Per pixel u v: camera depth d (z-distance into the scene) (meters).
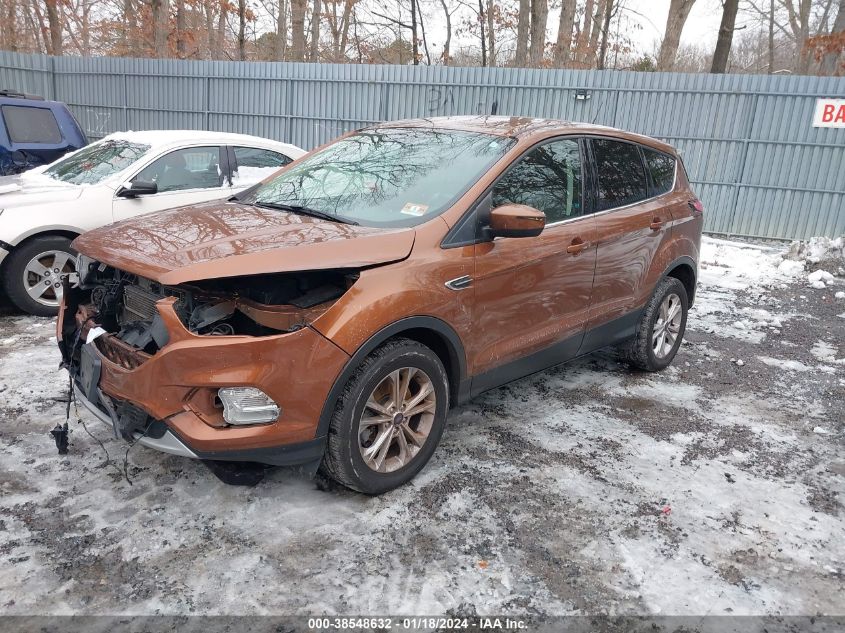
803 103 12.16
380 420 3.28
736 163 12.81
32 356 5.12
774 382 5.42
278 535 3.08
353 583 2.79
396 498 3.42
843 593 2.88
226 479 3.12
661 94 12.93
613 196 4.61
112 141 7.07
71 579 2.74
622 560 3.03
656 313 5.16
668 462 3.96
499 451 3.98
